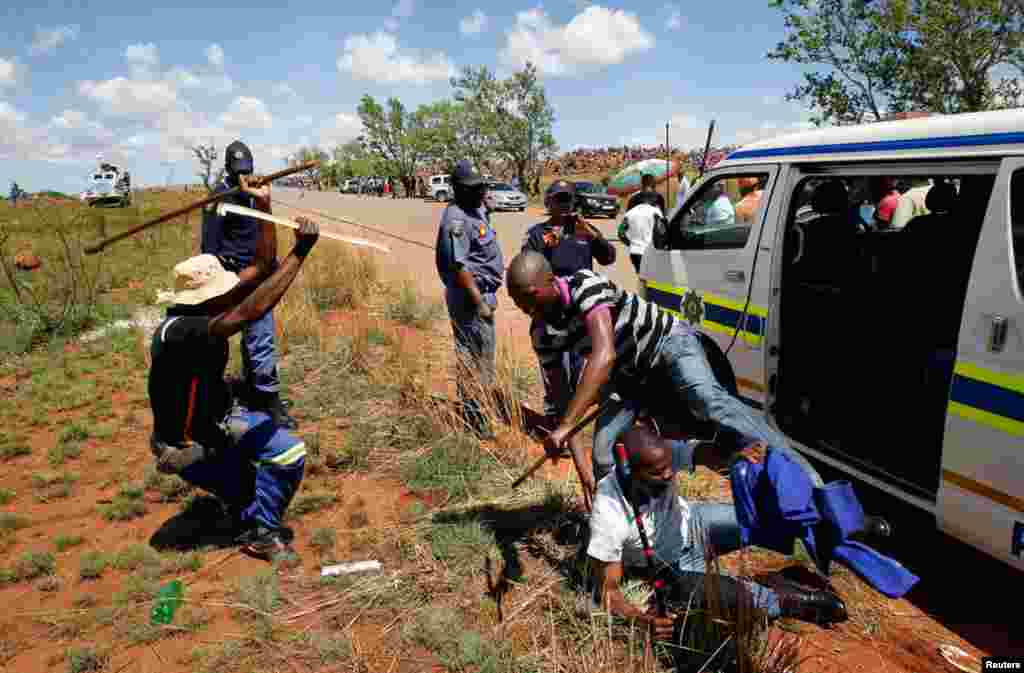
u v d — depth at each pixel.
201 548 3.66
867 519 3.00
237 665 2.81
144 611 3.14
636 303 3.20
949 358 3.61
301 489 4.26
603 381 2.96
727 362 4.58
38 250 14.92
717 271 4.58
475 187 4.68
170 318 3.29
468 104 44.12
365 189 62.69
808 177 4.02
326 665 2.81
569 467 4.45
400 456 4.61
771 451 3.03
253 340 4.98
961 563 3.48
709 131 6.02
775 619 2.97
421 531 3.73
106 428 5.18
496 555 3.49
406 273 11.24
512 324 8.07
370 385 5.84
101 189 30.67
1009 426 2.81
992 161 3.05
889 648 2.88
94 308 8.88
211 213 4.85
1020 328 2.79
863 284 4.30
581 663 2.71
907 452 3.71
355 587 3.27
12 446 4.83
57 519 3.99
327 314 8.67
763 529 2.96
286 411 5.37
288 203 37.72
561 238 5.02
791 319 4.20
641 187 7.97
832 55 14.64
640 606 3.02
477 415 4.84
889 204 4.69
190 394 3.29
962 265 3.91
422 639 2.93
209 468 3.53
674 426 4.12
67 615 3.14
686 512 3.14
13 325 8.00
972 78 13.73
